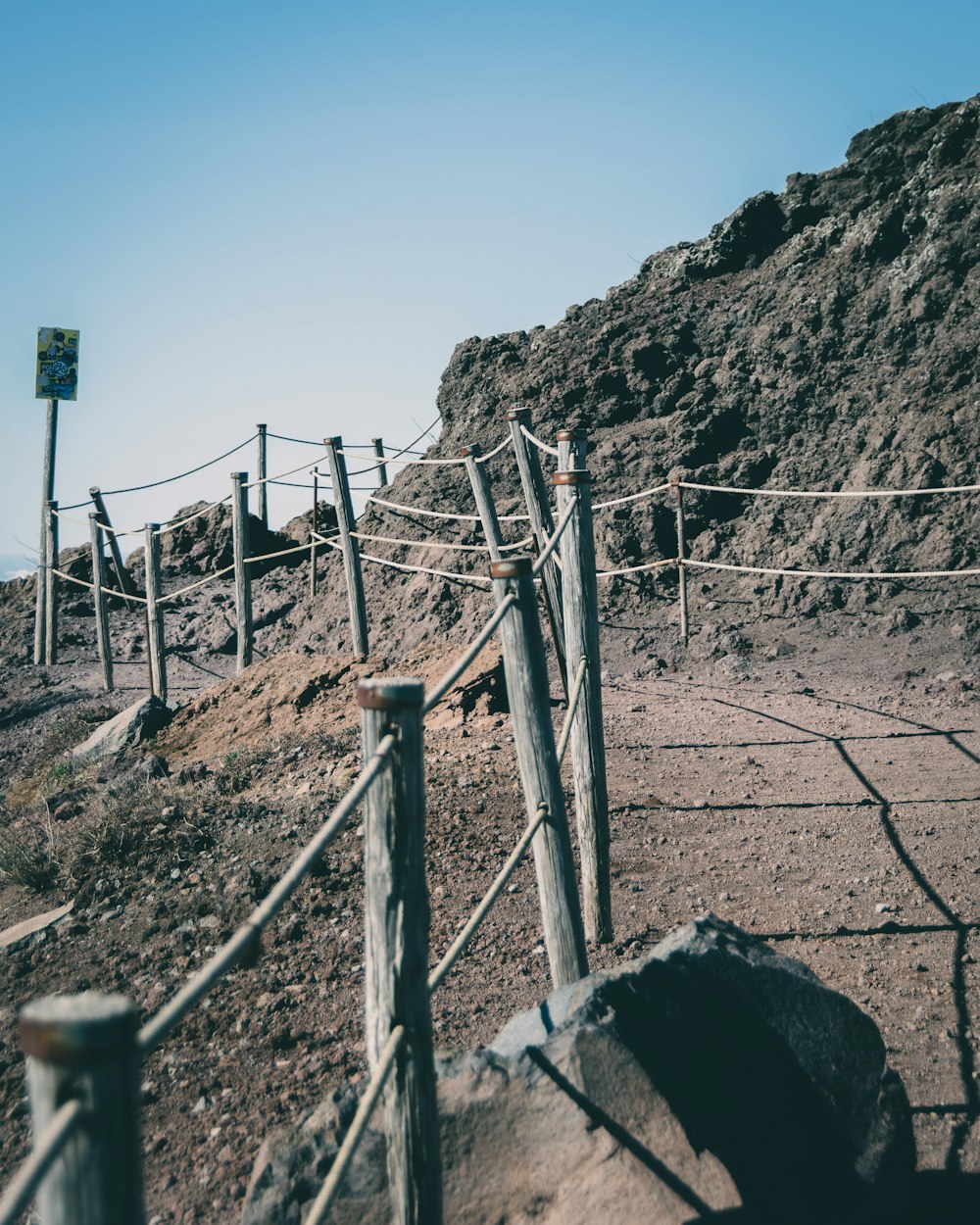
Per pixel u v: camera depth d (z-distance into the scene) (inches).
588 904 183.9
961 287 508.1
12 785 409.4
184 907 206.7
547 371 631.2
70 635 738.8
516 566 135.6
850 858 211.3
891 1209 107.7
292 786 269.3
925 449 464.8
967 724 306.7
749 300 596.4
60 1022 52.3
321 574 691.4
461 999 166.2
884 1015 152.2
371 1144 102.5
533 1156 103.3
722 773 274.1
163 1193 127.6
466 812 241.0
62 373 715.4
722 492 522.9
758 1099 109.7
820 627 438.6
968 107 546.6
